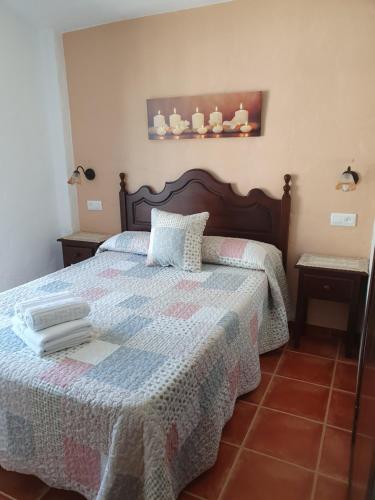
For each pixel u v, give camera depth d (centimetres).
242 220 296
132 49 306
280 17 257
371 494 89
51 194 355
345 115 255
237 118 281
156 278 247
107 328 178
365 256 271
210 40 279
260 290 233
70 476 139
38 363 148
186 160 310
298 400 216
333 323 289
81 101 337
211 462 163
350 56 246
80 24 312
